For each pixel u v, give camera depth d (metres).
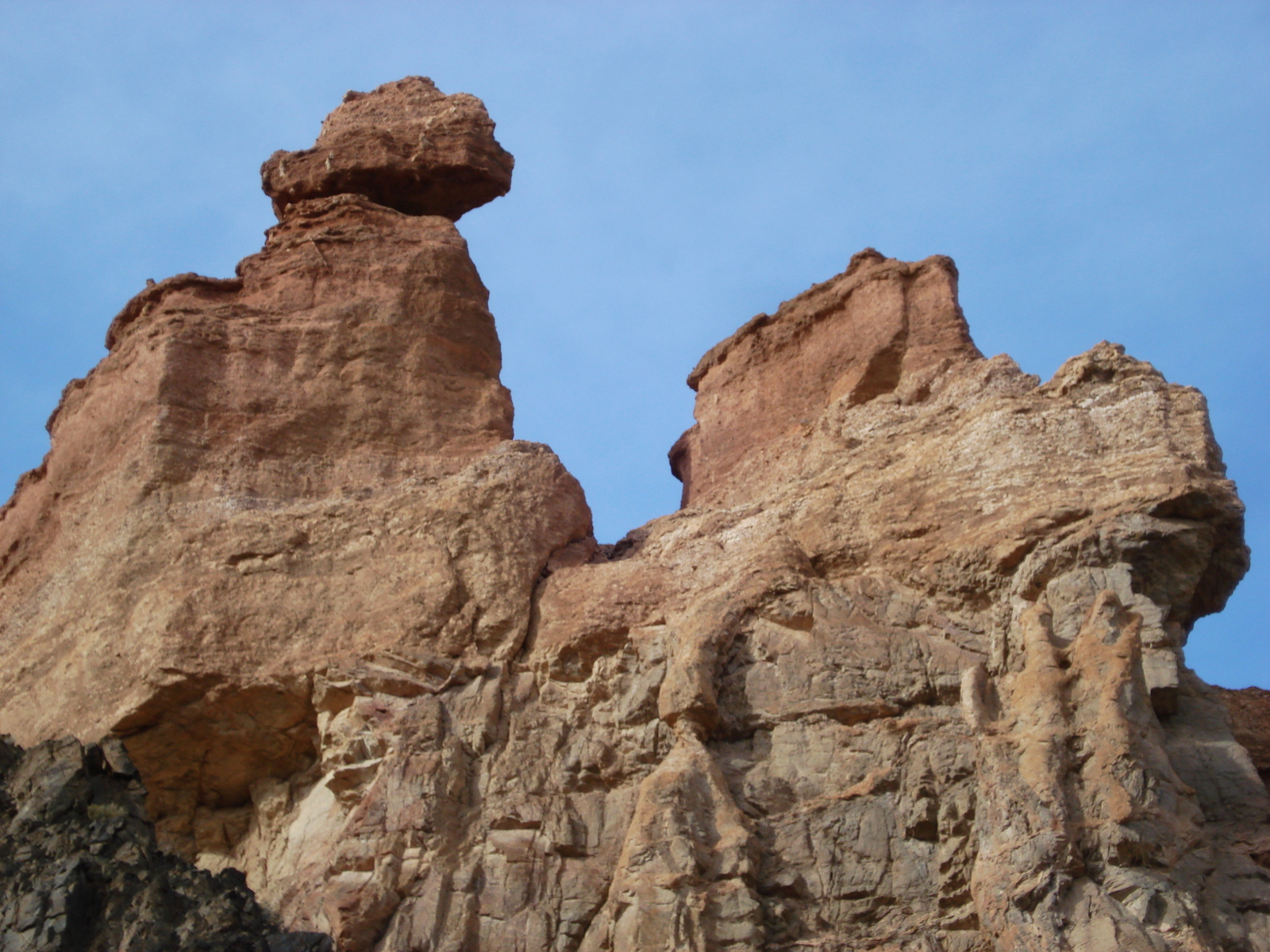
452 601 24.53
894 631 22.97
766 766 22.23
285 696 23.92
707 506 27.31
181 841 24.34
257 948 20.95
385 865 21.84
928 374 26.39
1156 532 21.92
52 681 24.78
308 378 27.47
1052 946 19.20
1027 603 22.42
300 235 29.42
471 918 21.52
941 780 21.45
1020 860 19.86
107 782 22.80
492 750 23.14
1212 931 19.48
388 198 31.22
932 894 20.86
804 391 28.22
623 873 20.89
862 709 22.41
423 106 32.19
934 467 24.23
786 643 23.12
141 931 20.25
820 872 21.22
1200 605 22.86
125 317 28.73
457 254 29.22
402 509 25.66
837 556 24.11
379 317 28.23
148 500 25.83
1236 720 24.62
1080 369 24.02
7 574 27.38
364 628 24.34
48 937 20.02
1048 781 20.22
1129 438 23.17
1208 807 21.19
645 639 23.92
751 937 20.30
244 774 24.50
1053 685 21.05
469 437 27.42
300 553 25.14
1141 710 20.69
